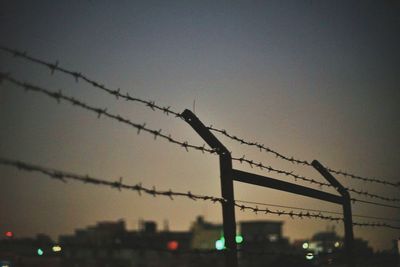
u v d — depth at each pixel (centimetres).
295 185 400
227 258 303
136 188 240
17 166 180
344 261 461
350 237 465
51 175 192
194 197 282
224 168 321
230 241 305
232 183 321
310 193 423
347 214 468
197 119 323
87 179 211
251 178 343
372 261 534
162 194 257
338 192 471
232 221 310
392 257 538
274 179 374
